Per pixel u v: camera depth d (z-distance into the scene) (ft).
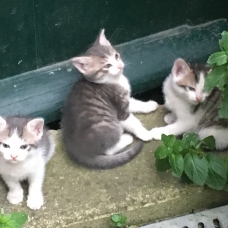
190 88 4.17
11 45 4.23
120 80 4.28
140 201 3.98
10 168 3.87
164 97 4.40
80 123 4.10
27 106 4.30
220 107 3.77
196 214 4.05
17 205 3.95
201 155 3.95
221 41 3.70
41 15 4.19
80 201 3.97
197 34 4.64
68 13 4.26
